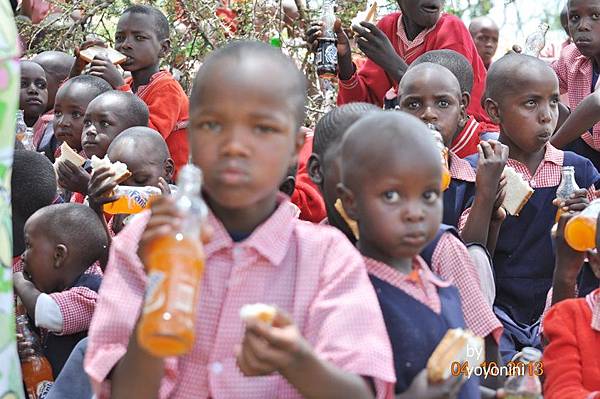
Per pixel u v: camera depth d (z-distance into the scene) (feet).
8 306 8.41
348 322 7.80
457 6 30.37
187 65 22.67
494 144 13.48
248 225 8.23
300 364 7.08
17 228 15.15
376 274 9.31
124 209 14.90
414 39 20.42
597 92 17.47
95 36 22.44
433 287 9.47
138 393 7.50
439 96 15.21
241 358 7.14
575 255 12.55
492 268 13.62
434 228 9.06
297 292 8.05
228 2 23.73
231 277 8.02
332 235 8.33
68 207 13.74
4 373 8.30
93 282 13.53
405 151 8.91
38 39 23.53
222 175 7.72
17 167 15.31
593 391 10.77
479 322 10.45
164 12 22.94
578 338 11.00
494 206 13.73
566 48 20.89
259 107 7.75
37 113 20.86
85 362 7.91
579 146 18.66
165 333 6.81
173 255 7.02
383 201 8.98
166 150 16.74
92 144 18.04
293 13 23.52
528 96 15.24
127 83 21.70
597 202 12.38
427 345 9.11
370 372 7.63
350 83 20.17
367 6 23.08
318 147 11.48
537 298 14.96
